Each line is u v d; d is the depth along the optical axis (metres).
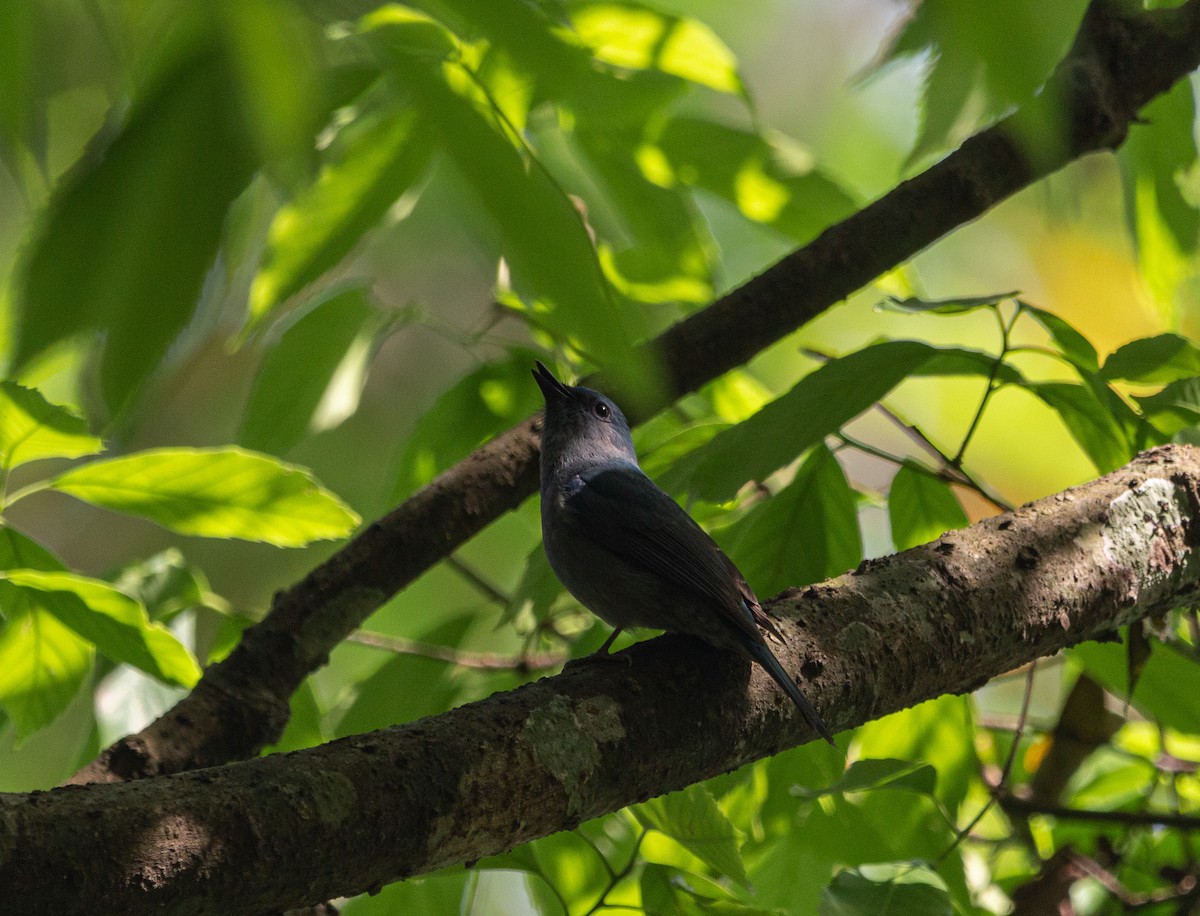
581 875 7.86
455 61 4.09
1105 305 16.52
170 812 3.99
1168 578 6.73
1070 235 16.38
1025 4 2.14
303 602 7.07
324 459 14.41
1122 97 7.37
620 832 8.30
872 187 15.94
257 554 15.62
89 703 7.76
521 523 13.38
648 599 7.24
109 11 2.64
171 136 2.63
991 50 2.15
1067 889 8.92
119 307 2.60
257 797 4.17
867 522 14.02
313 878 4.23
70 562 16.69
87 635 6.28
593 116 6.83
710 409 9.88
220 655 8.02
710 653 5.71
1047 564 6.38
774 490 9.23
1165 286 7.94
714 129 7.52
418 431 8.70
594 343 2.46
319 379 8.17
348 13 2.34
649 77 6.92
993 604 6.19
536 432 7.78
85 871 3.75
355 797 4.36
